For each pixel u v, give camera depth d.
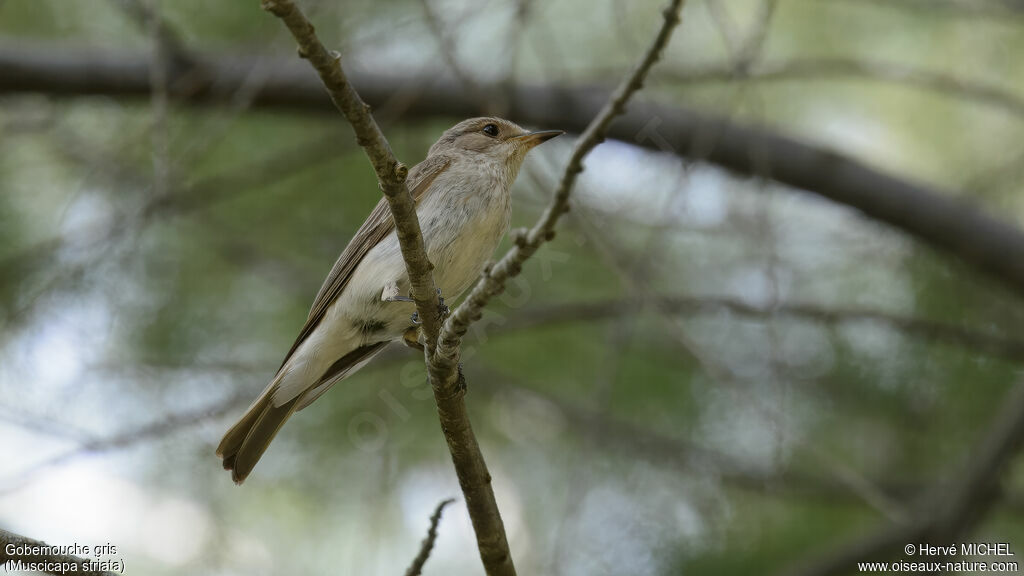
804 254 12.42
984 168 12.99
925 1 12.16
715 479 11.55
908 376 12.08
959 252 11.47
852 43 12.73
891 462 12.07
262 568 10.99
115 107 12.12
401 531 11.32
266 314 11.95
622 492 11.44
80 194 10.70
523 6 9.78
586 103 11.40
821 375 12.12
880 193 11.47
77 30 12.64
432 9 9.80
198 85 11.38
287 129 12.21
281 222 12.14
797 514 11.92
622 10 10.02
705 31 11.70
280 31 9.98
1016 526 12.23
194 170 11.92
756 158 10.54
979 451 10.98
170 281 11.64
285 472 11.59
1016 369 11.98
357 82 11.37
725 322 11.94
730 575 11.23
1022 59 12.69
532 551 11.36
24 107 12.20
